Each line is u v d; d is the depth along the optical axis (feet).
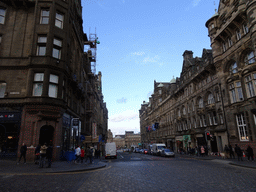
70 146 71.56
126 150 297.12
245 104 68.44
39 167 38.73
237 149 57.00
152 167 45.60
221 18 84.99
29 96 53.06
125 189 22.20
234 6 74.28
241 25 71.31
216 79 89.66
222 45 85.66
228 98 79.71
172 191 21.33
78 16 87.40
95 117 155.94
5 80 55.57
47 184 24.30
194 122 118.01
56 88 57.67
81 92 88.38
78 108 91.61
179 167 44.93
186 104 130.00
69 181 26.66
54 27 59.36
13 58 56.95
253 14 61.16
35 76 55.77
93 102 139.64
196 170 39.06
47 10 61.00
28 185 23.44
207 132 78.69
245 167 43.75
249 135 66.85
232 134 76.43
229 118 78.84
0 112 52.65
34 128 51.80
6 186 22.52
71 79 69.77
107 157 93.40
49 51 56.59
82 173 34.91
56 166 42.11
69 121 70.90
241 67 70.69
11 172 32.14
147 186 23.79
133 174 33.86
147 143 267.80
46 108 53.11
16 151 50.39
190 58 133.80
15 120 52.19
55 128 54.90
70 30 70.95
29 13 61.57
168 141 170.81
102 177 30.48
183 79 136.98
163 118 191.21
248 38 66.74
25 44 58.75
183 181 26.96
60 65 59.06
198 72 107.76
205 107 101.40
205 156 87.92
